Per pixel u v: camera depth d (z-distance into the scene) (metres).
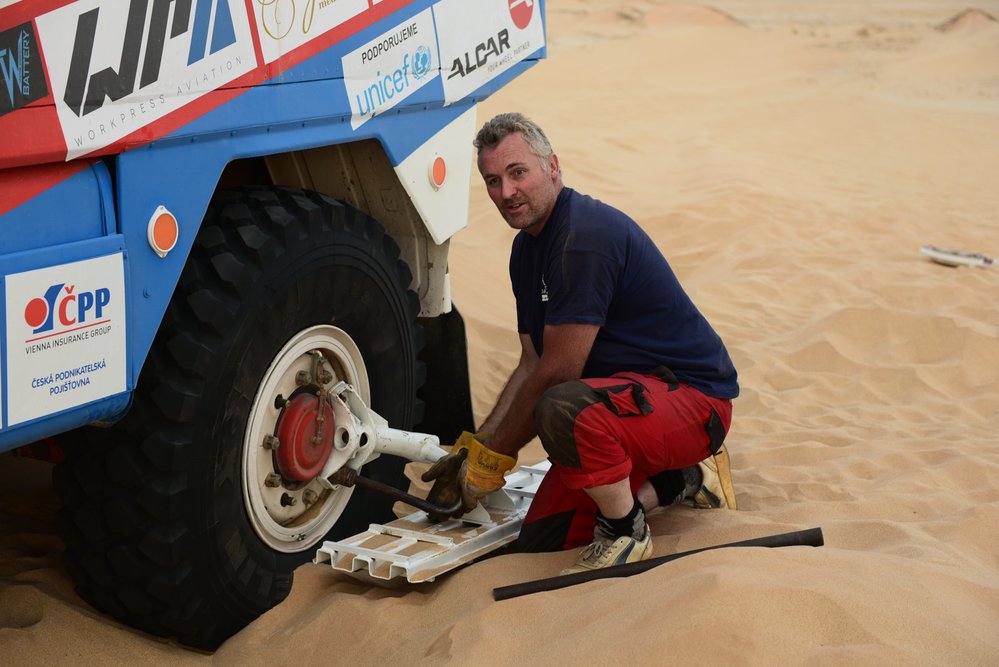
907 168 13.75
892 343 6.43
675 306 3.40
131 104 2.49
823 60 26.64
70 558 3.02
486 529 3.49
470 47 3.70
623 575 2.99
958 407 5.53
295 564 3.37
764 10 40.78
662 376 3.35
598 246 3.22
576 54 26.11
